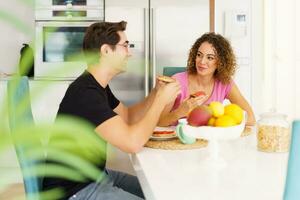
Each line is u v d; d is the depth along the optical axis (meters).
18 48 3.82
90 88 1.38
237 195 0.92
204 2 3.50
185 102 1.89
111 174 1.70
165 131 1.69
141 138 1.38
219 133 1.25
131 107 1.90
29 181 0.91
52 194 0.62
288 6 4.04
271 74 4.07
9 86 0.41
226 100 2.37
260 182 1.03
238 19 3.71
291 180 0.66
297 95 4.12
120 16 3.44
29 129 0.39
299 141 0.63
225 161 1.28
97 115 1.33
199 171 1.16
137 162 1.34
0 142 0.35
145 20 3.44
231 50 2.21
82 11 3.42
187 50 3.50
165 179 1.08
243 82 3.79
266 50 4.05
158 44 3.48
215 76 2.23
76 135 0.50
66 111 1.36
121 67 1.40
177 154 1.40
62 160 0.52
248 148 1.50
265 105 4.08
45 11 3.35
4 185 0.38
